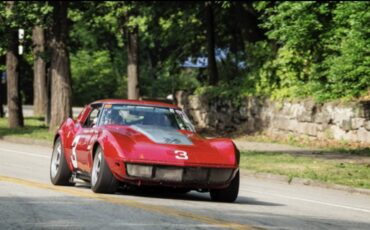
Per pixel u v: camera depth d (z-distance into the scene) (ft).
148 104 57.36
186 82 330.75
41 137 125.80
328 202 59.67
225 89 157.48
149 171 49.98
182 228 37.68
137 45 176.86
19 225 36.78
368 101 112.37
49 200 47.19
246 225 40.37
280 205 54.65
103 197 49.39
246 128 145.89
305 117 125.80
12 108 155.43
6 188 53.67
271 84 143.54
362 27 101.04
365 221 47.55
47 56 146.41
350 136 115.24
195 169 50.42
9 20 136.36
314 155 99.96
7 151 102.01
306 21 120.67
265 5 132.98
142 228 37.04
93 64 336.70
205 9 181.27
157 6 169.07
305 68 137.28
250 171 81.66
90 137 54.03
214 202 52.49
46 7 134.92
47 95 174.09
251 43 154.40
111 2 163.12
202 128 161.48
